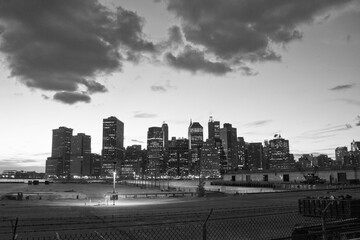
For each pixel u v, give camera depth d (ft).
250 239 63.67
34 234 73.26
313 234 34.01
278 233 70.59
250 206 145.28
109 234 72.43
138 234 72.43
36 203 200.75
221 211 118.01
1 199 255.50
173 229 78.28
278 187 464.24
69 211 139.13
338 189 301.63
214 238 66.95
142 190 511.81
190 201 203.82
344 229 48.26
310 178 513.45
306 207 67.21
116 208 152.76
